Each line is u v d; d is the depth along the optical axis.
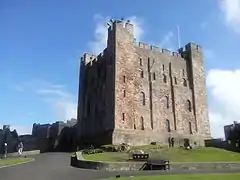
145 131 58.25
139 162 31.20
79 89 74.88
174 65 69.38
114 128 54.19
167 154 42.53
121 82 58.44
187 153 44.12
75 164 33.34
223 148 58.28
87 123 66.94
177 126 63.56
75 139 71.44
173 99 65.50
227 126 70.75
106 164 29.55
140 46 65.12
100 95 63.19
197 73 72.00
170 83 66.94
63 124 78.81
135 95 59.72
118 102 56.59
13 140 82.69
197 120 67.31
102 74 64.56
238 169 30.89
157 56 67.25
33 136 81.00
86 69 74.94
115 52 59.81
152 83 63.44
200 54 74.62
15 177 22.62
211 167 32.25
